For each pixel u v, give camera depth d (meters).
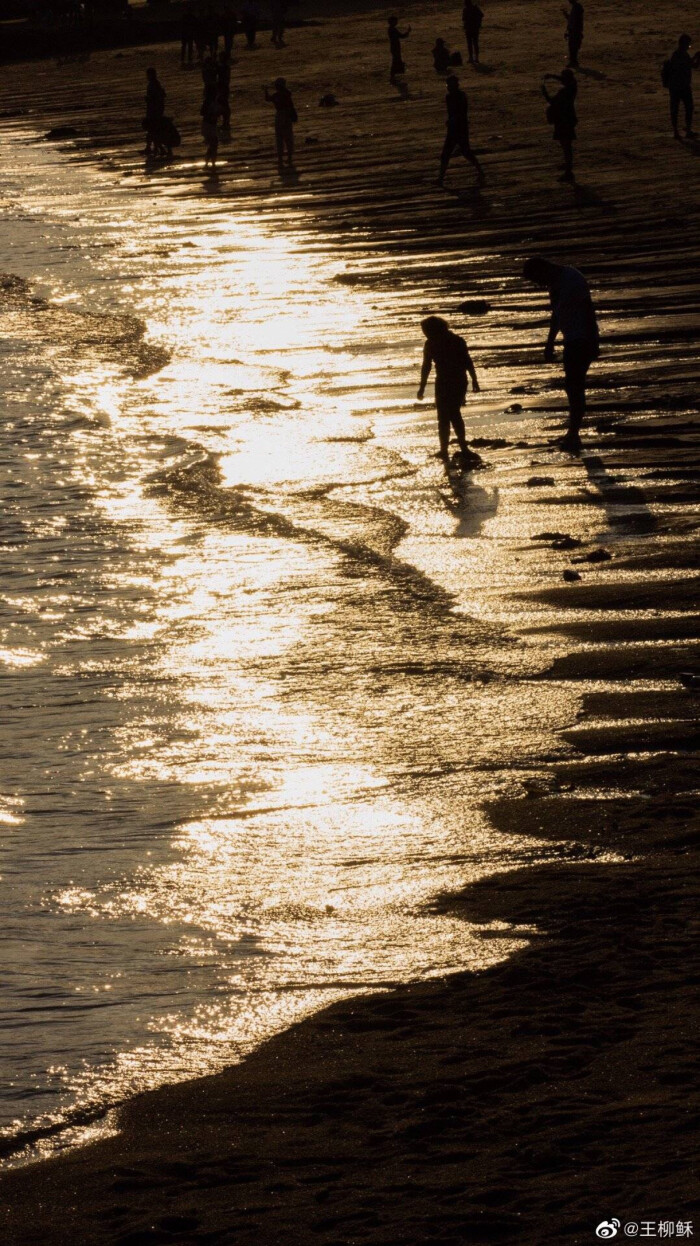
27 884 16.12
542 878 15.56
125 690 22.75
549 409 38.09
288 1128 11.09
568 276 34.12
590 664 22.34
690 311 46.75
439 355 33.97
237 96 114.88
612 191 68.00
